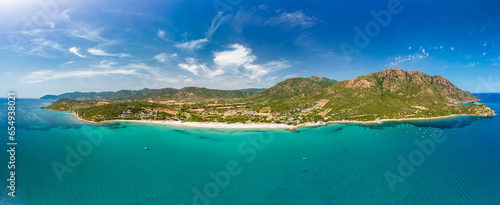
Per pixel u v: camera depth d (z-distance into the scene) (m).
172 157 106.62
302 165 96.25
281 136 155.88
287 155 110.62
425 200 67.50
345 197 69.94
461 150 114.31
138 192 72.38
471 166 91.75
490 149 115.31
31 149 114.44
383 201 67.31
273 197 70.25
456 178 80.62
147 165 95.31
